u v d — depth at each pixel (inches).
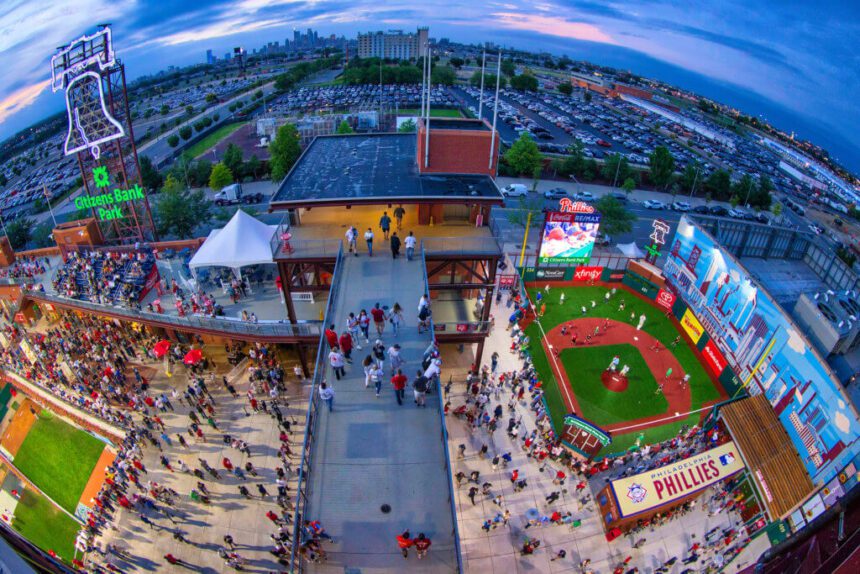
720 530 930.7
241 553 845.2
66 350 1321.4
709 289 1438.2
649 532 913.5
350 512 534.6
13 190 3730.3
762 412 1085.8
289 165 2613.2
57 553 1031.0
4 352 1428.4
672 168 2955.2
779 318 1120.8
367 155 1405.0
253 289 1364.4
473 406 1109.1
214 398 1154.0
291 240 1103.0
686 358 1438.2
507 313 1521.9
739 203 2997.0
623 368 1321.4
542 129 4079.7
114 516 905.5
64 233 1560.0
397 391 644.7
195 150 3772.1
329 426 631.2
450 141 1201.4
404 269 970.1
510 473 987.3
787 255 2079.2
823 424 919.7
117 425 1097.4
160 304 1254.3
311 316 1237.1
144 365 1266.0
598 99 6663.4
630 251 1825.8
